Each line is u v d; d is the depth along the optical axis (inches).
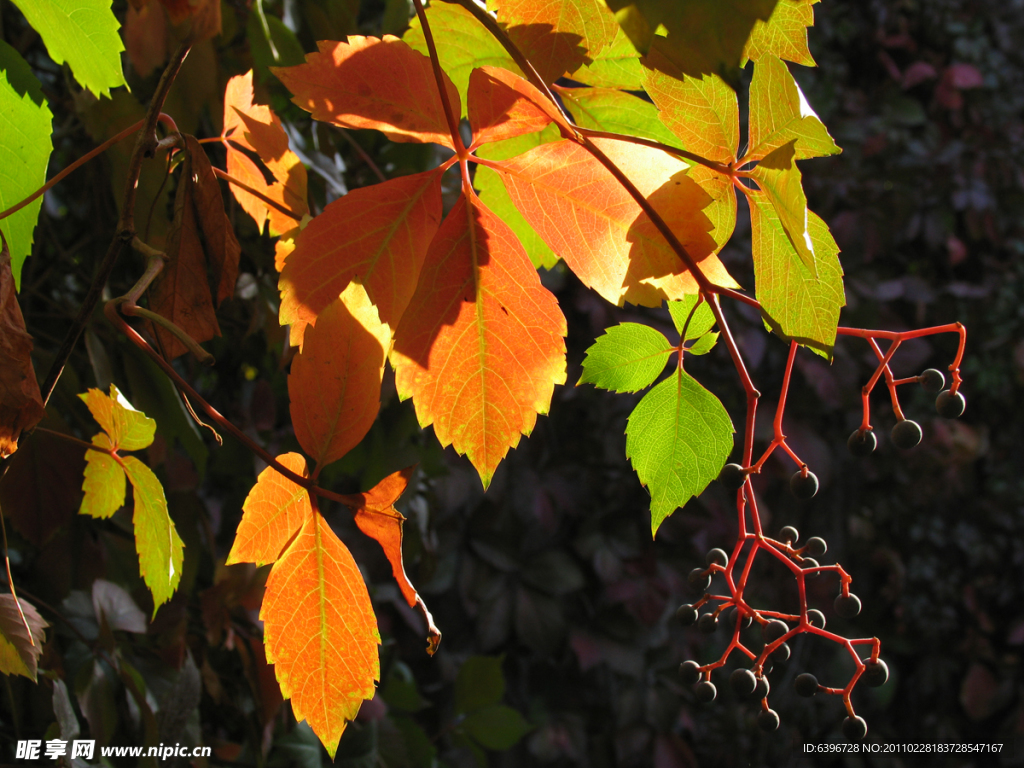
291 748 30.1
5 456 15.6
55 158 30.8
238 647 26.8
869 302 66.9
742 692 18.5
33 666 17.1
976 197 70.2
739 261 59.8
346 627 15.6
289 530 15.5
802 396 64.1
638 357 17.8
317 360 15.4
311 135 27.4
